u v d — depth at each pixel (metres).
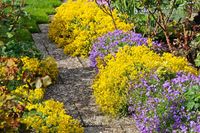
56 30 4.17
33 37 4.34
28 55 3.31
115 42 3.41
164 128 2.40
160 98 2.59
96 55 3.39
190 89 2.53
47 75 3.24
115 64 3.05
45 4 5.50
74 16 4.14
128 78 2.90
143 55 3.10
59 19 4.22
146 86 2.76
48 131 2.37
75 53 3.83
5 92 2.02
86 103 3.02
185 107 2.47
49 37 4.26
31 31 4.48
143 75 2.87
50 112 2.50
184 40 3.58
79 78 3.41
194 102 2.44
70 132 2.45
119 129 2.71
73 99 3.07
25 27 4.31
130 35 3.52
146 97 2.70
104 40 3.50
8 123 1.97
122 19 4.06
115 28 3.72
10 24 3.51
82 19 4.07
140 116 2.58
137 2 3.87
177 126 2.36
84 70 3.56
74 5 4.39
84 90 3.20
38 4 5.46
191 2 3.70
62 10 4.45
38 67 3.22
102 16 4.04
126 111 2.84
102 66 3.21
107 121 2.79
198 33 3.55
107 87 2.90
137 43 3.41
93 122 2.78
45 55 3.87
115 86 2.88
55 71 3.33
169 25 3.85
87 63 3.71
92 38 3.80
